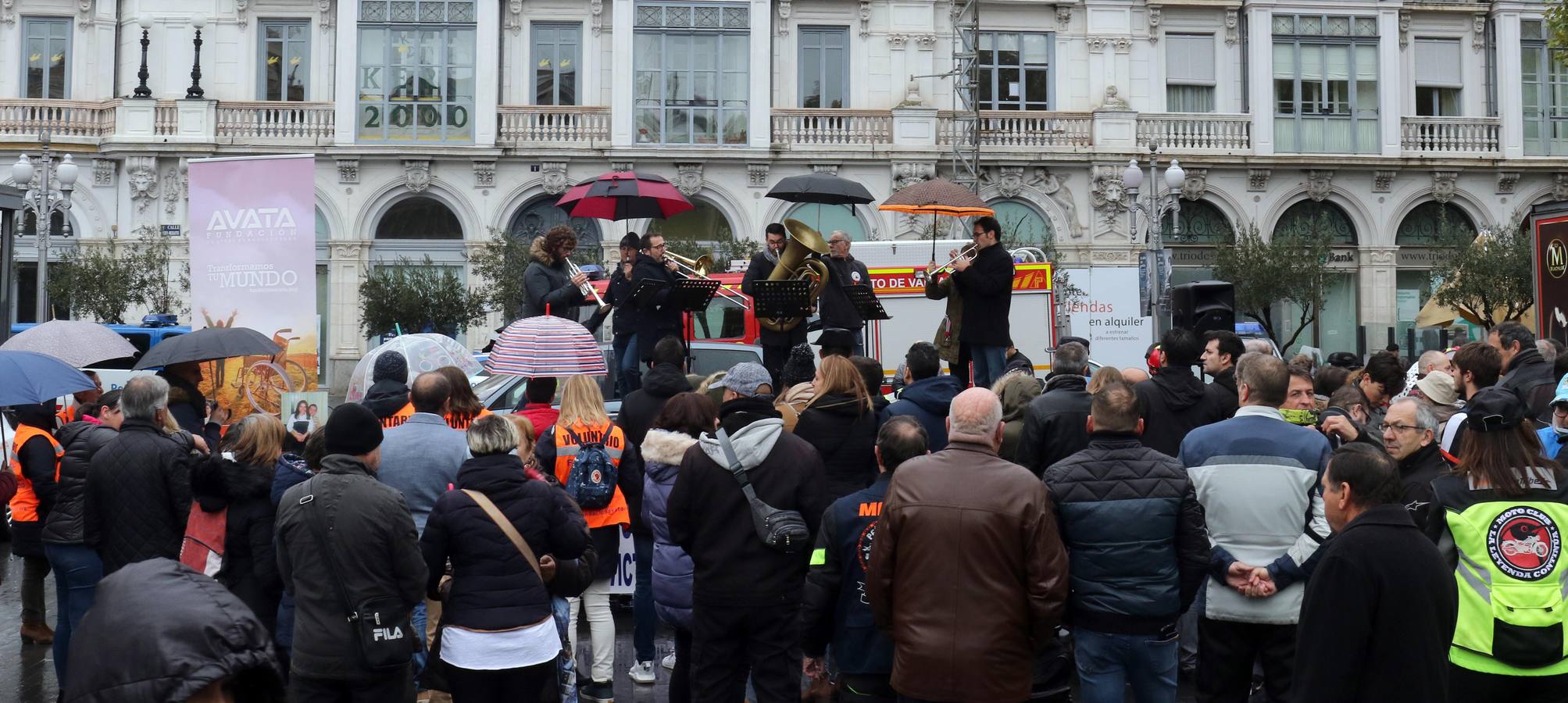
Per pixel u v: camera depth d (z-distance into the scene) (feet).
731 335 54.85
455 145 107.55
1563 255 51.78
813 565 21.68
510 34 110.52
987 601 18.63
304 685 19.86
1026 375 30.55
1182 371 27.71
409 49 108.68
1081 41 115.34
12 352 30.66
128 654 6.96
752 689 28.02
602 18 110.73
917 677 18.71
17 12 109.70
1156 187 94.73
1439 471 23.09
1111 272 76.38
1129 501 20.65
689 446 25.45
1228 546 21.84
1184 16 115.96
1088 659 21.12
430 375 25.12
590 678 29.07
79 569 28.09
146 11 108.99
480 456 21.38
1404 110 117.29
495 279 103.19
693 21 109.70
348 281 107.86
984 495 18.84
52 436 33.94
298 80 110.73
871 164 109.91
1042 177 112.37
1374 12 116.16
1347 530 16.03
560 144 108.37
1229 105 116.47
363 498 19.88
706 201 110.32
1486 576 18.31
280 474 23.89
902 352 59.41
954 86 112.06
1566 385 25.16
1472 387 28.32
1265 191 114.93
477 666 20.63
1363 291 116.06
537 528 21.25
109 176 106.73
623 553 35.53
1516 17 116.57
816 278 40.27
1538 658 17.94
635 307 42.27
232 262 37.37
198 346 31.55
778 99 112.06
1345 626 15.61
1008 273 37.63
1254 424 22.18
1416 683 15.49
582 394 28.25
